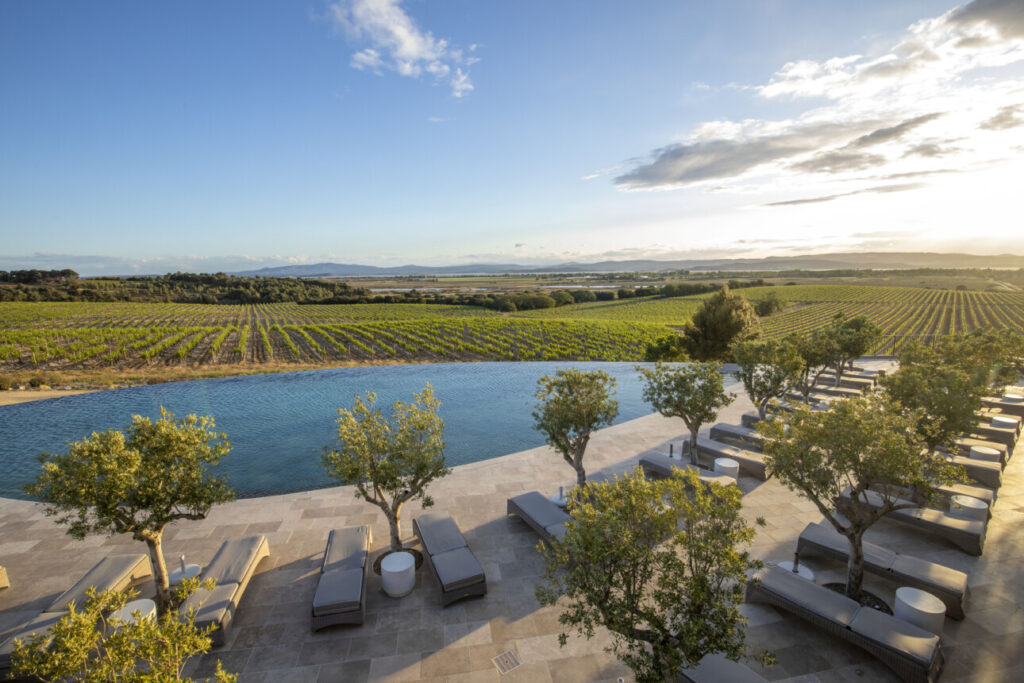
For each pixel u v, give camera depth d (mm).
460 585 7457
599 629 6992
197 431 7332
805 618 6625
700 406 12016
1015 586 7730
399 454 8320
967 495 9711
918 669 5645
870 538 9266
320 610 6855
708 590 4945
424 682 6090
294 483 14234
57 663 3617
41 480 6375
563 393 10430
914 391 9617
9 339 42688
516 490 11820
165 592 7238
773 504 10594
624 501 5387
